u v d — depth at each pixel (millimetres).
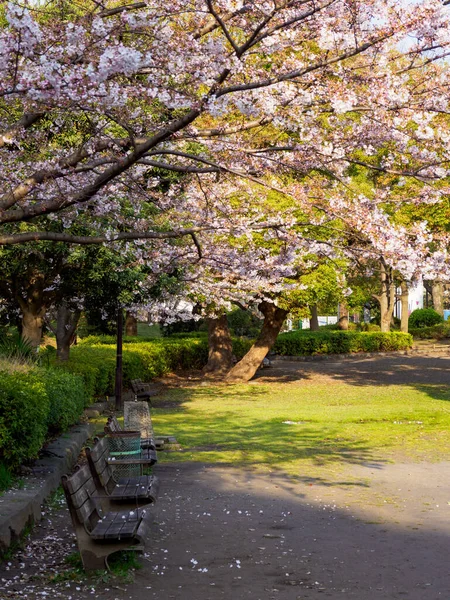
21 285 15492
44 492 7754
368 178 21031
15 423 7609
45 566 5770
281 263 9289
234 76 6848
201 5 6316
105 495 6676
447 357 36438
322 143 7309
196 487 9336
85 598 5043
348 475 10258
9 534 6121
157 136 6062
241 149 7242
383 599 5109
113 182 8406
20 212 6320
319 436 14406
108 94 5629
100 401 18922
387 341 40156
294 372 30719
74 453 10320
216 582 5477
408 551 6371
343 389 24906
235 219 8773
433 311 50750
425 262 6730
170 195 9359
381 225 6750
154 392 20969
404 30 6266
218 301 17312
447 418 16922
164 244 10227
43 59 5148
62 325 18172
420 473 10383
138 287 15625
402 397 22297
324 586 5395
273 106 6328
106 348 24391
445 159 6977
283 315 27578
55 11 7301
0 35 5223
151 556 6176
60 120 8742
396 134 7008
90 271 14500
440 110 6957
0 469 7535
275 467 10930
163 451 12555
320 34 6348
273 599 5102
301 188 6863
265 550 6395
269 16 5879
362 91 6688
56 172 6609
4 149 8578
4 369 10516
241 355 34250
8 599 4941
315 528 7219
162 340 31625
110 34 5914
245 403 21156
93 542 5598
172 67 6160
